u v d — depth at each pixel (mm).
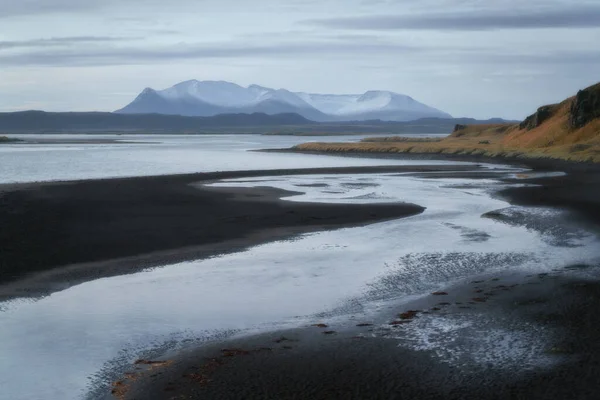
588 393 12141
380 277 21703
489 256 24891
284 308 18172
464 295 19188
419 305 18250
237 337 15656
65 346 15039
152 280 21406
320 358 14141
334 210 38438
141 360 14133
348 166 82125
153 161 96062
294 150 132625
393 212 37719
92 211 37094
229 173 67812
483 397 12094
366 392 12375
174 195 45969
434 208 39688
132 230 30938
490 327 16062
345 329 16188
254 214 36625
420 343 15016
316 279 21484
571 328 15797
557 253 25281
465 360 13883
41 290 20078
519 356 14031
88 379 13164
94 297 19250
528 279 20969
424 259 24500
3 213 35625
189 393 12398
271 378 13070
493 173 69375
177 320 17031
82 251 25953
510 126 154625
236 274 22219
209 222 33656
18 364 13953
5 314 17516
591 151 85500
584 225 31859
